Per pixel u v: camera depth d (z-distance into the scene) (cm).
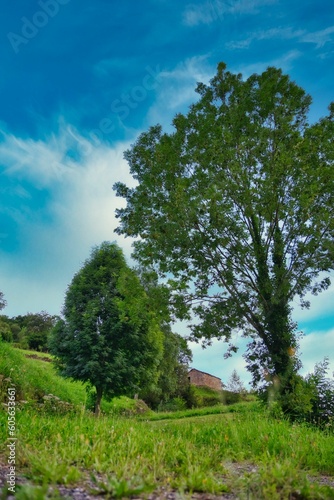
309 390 1281
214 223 1521
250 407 1302
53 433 500
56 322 2109
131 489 280
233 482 352
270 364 1424
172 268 1605
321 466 491
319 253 1576
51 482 296
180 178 1631
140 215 1723
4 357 1217
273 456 475
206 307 1644
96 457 372
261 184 1559
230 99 1780
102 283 2120
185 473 376
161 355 2183
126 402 2708
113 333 1992
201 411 2256
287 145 1633
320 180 1562
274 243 1587
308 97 1711
